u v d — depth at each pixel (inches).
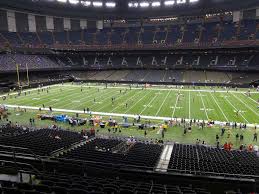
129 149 916.0
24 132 1099.9
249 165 727.7
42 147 778.2
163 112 1768.0
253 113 1721.2
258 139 1256.2
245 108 1862.7
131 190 411.5
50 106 1943.9
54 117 1588.3
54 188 381.7
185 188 492.7
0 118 1592.0
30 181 429.7
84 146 879.1
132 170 568.1
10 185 399.5
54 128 1358.3
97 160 655.1
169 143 1154.7
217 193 545.3
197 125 1477.6
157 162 761.6
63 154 713.0
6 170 470.3
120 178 563.5
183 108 1873.8
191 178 557.6
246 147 1143.6
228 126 1453.0
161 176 564.1
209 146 1119.0
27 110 1830.7
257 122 1524.4
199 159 784.3
